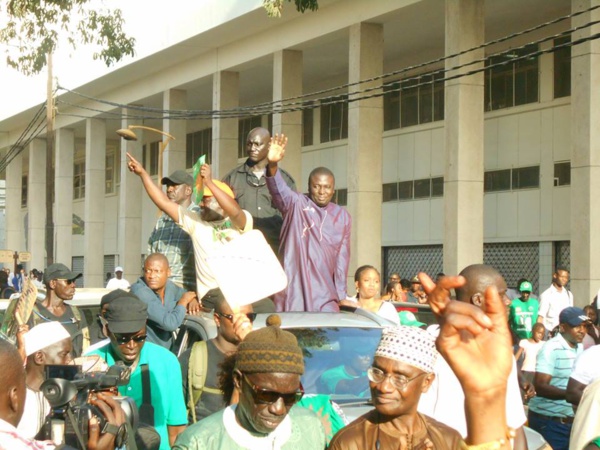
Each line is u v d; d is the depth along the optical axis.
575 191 17.97
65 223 41.75
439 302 2.94
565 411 8.99
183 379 6.42
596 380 5.20
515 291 20.02
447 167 20.83
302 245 8.84
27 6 21.59
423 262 28.34
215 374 6.23
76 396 4.19
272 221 9.71
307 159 32.78
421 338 3.76
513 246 25.33
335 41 25.59
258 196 9.74
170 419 6.23
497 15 23.06
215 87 29.39
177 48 29.20
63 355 5.36
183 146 32.59
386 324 7.53
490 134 25.83
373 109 23.45
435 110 27.78
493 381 2.91
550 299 16.36
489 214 25.83
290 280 8.80
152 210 41.28
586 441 5.09
